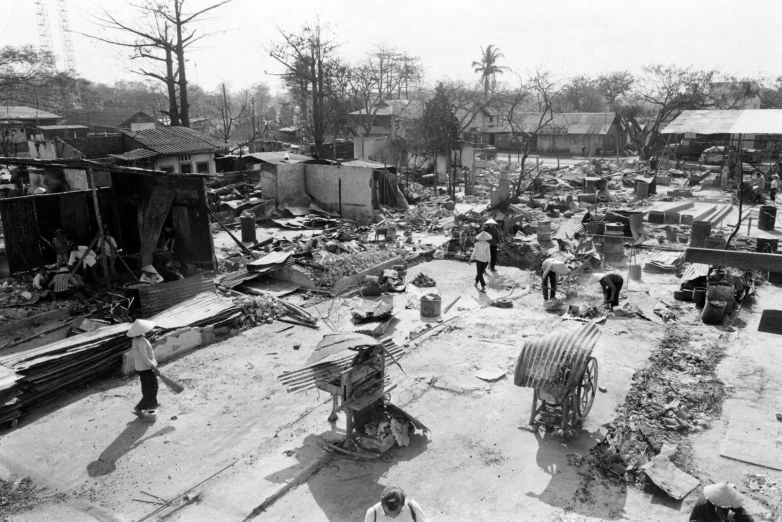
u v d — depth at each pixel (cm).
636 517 727
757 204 3338
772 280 1742
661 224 2767
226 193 3362
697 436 920
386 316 1425
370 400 879
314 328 1412
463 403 1027
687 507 745
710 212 2991
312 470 842
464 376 1131
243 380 1145
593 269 1933
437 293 1527
